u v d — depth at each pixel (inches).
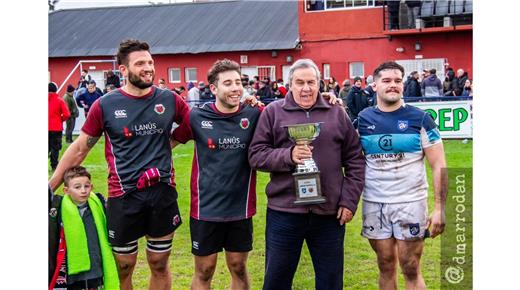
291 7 753.6
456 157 408.5
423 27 692.7
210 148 189.5
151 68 189.3
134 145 190.5
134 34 731.4
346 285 225.6
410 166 184.5
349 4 698.8
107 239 197.0
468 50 682.2
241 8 768.9
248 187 191.8
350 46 705.0
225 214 189.3
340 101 187.9
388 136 183.3
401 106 185.6
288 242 182.4
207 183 189.6
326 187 180.2
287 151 176.7
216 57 700.0
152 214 193.2
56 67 730.2
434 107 474.6
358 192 181.5
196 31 722.2
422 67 690.8
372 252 261.3
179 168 441.1
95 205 198.1
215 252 193.0
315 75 180.5
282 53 703.7
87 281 196.1
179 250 268.8
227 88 185.6
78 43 731.4
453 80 558.3
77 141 196.2
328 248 182.4
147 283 230.1
